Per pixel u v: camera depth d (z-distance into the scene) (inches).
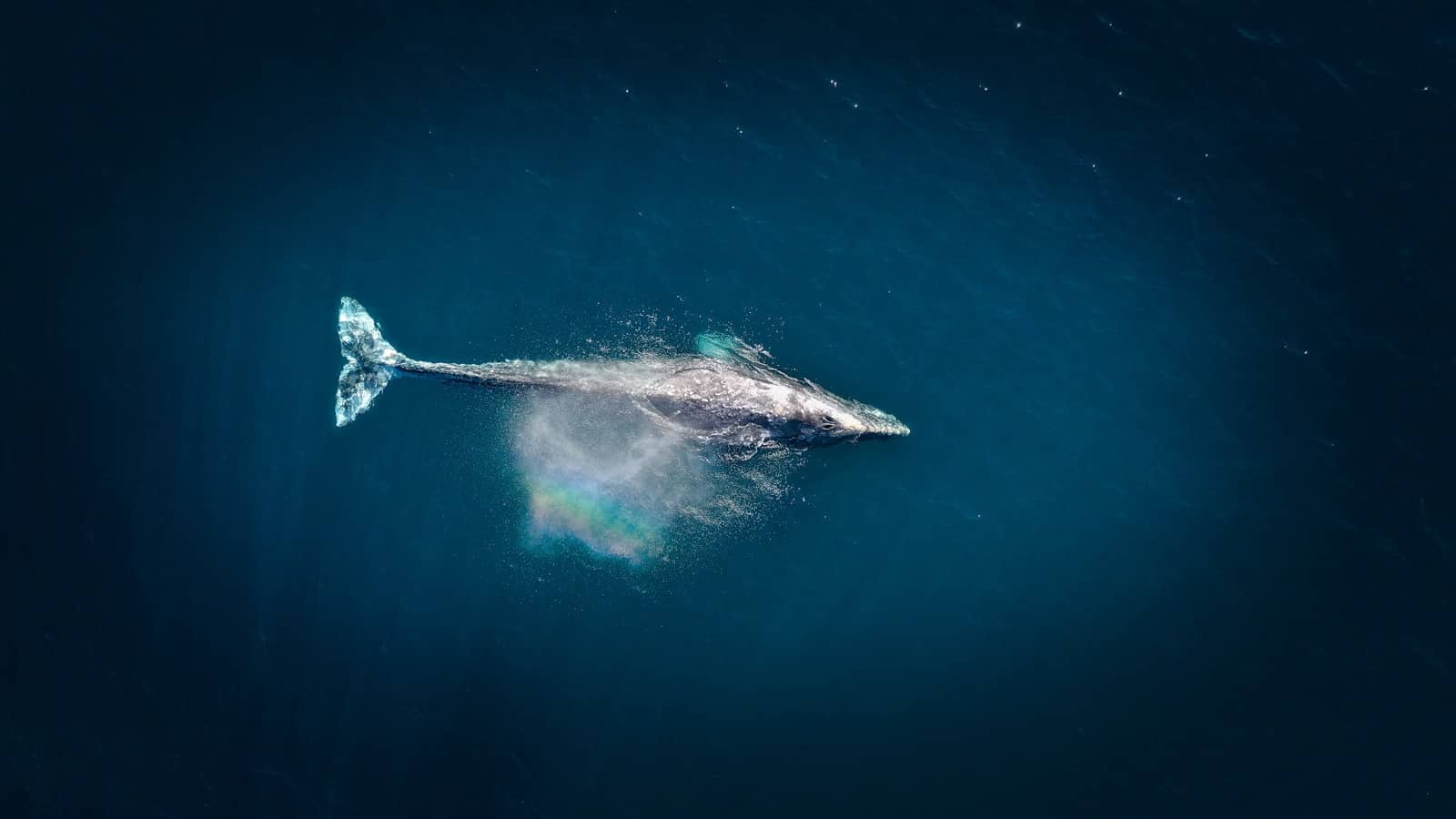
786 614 1486.2
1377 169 1737.2
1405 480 1567.4
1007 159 1745.8
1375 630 1483.8
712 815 1387.8
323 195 1681.8
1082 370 1640.0
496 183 1696.6
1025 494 1573.6
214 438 1555.1
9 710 1408.7
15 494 1502.2
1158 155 1752.0
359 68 1752.0
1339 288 1676.9
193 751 1403.8
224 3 1775.3
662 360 1610.5
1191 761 1417.3
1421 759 1396.4
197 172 1681.8
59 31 1732.3
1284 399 1624.0
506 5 1804.9
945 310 1658.5
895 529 1544.0
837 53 1793.8
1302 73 1795.0
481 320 1615.4
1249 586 1523.1
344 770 1401.3
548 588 1473.9
